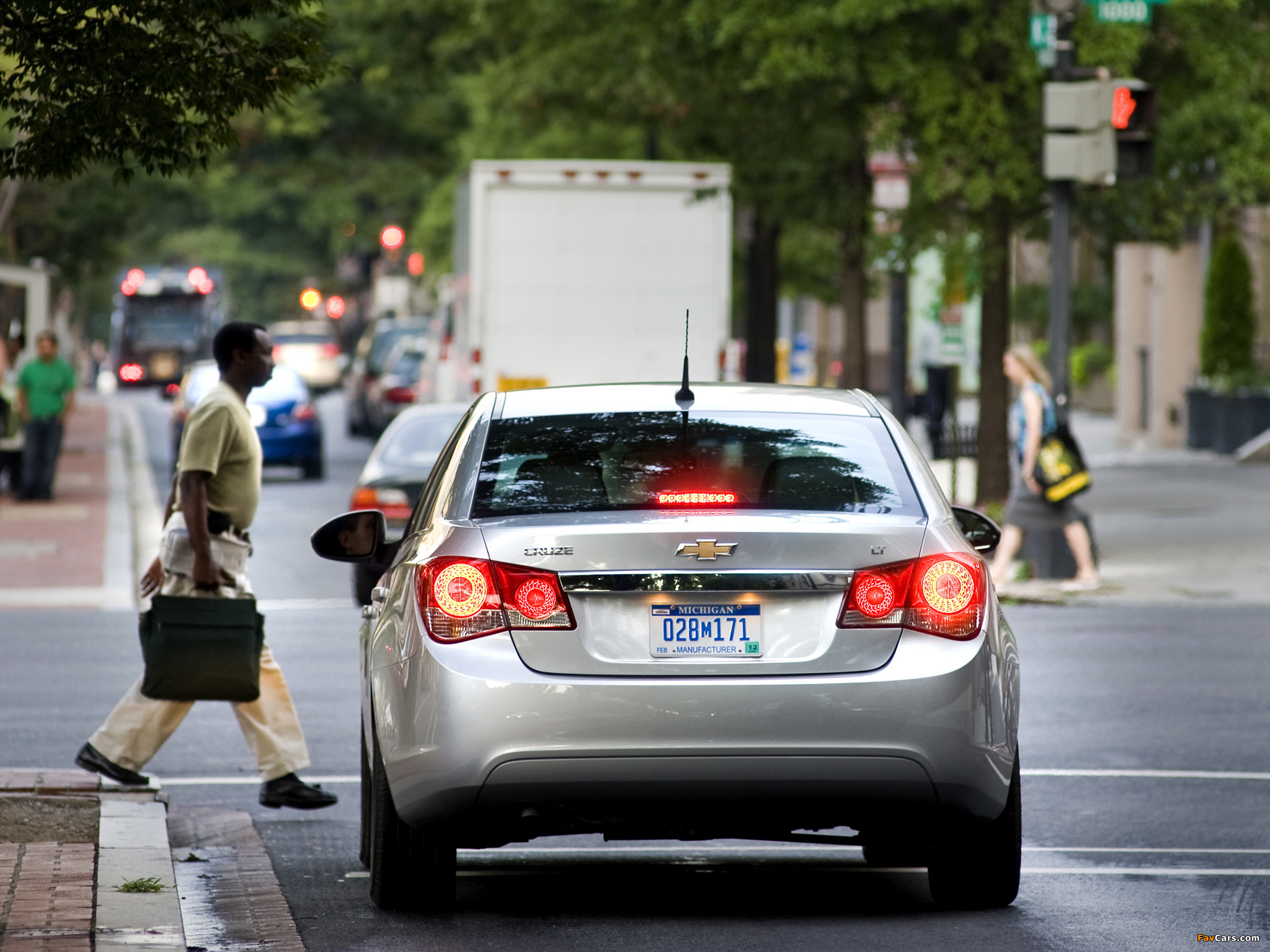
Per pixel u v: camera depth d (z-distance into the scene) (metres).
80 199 151.25
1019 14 77.94
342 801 36.34
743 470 25.34
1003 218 85.56
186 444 33.69
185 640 33.31
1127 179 70.06
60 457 135.00
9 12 29.50
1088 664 52.97
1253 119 81.56
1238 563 76.50
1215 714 45.25
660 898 27.78
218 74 30.27
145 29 30.83
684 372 26.75
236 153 197.88
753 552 23.73
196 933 25.16
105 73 29.70
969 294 88.44
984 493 89.31
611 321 91.81
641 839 25.25
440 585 24.05
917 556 24.11
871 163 88.81
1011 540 70.31
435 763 23.77
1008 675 24.86
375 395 151.75
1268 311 134.25
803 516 24.30
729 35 78.75
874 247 89.88
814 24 77.19
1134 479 112.25
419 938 24.91
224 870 29.67
